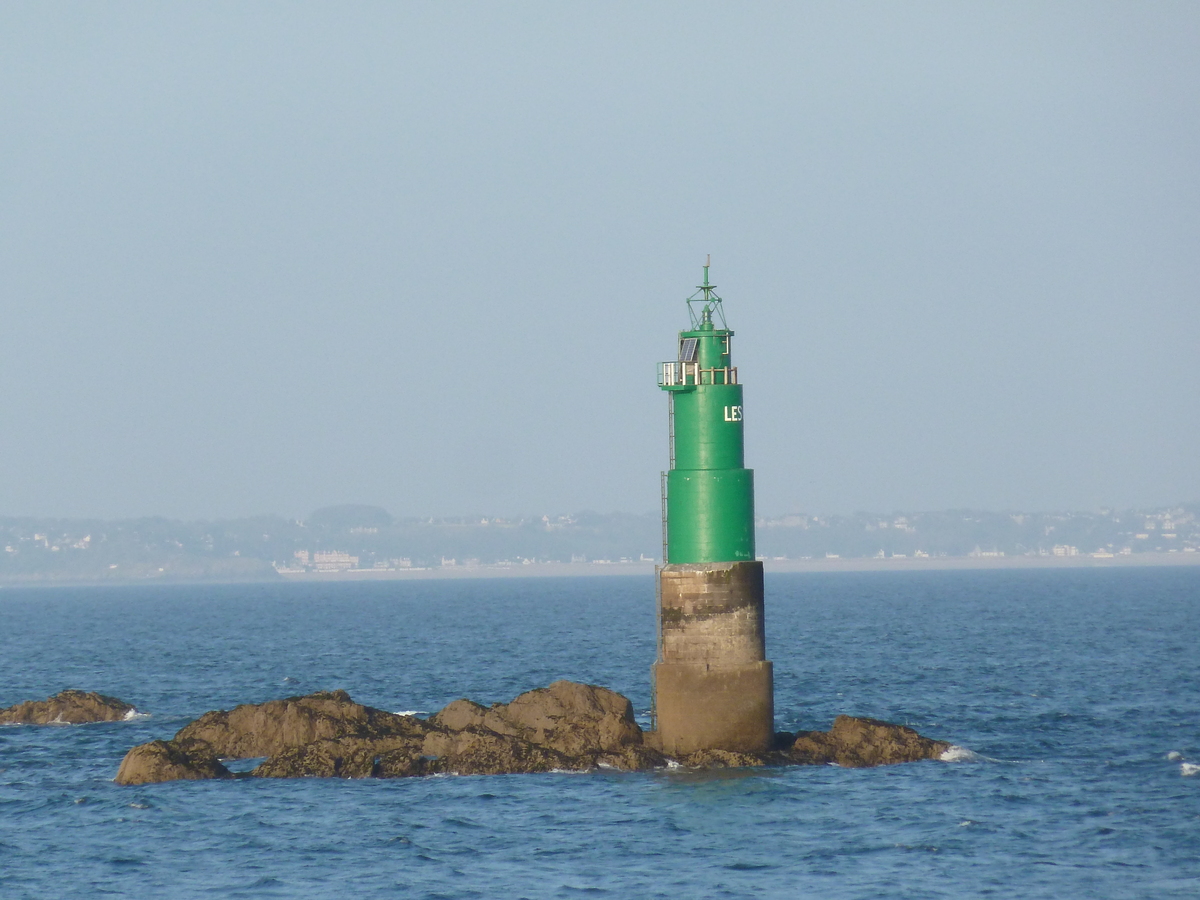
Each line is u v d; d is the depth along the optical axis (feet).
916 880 546.67
